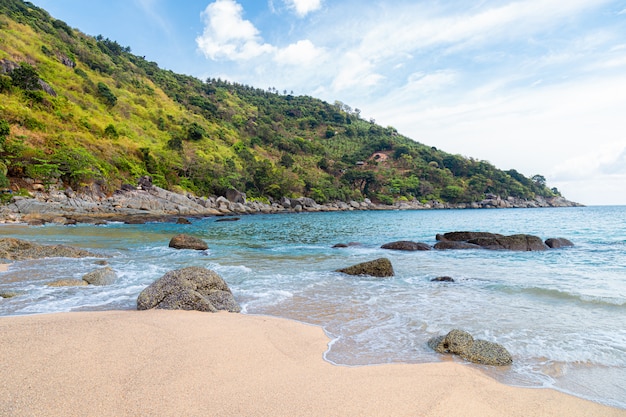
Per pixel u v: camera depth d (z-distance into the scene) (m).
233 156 93.25
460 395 3.72
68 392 3.29
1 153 40.06
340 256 15.75
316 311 7.28
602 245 19.45
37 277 9.88
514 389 4.00
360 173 109.94
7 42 64.50
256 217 56.03
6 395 3.16
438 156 149.62
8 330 4.98
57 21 92.19
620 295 8.55
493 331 6.08
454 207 119.25
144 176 55.12
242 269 12.06
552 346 5.40
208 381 3.75
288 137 141.38
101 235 23.05
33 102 53.50
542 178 152.75
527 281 10.30
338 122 185.00
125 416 2.96
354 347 5.26
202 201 61.03
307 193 92.19
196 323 5.87
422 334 5.91
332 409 3.32
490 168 138.25
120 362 4.06
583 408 3.61
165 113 91.38
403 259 14.96
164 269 11.66
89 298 7.90
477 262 14.09
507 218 55.84
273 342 5.20
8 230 24.95
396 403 3.48
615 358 4.98
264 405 3.33
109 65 94.88
